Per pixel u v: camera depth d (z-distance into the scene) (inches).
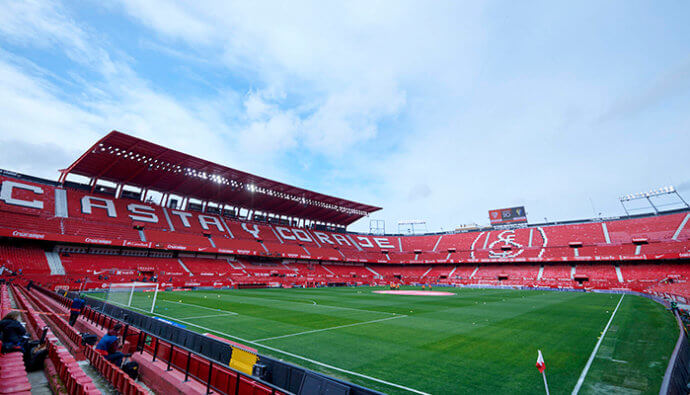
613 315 867.4
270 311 908.6
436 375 380.5
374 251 3270.2
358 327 684.1
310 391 221.1
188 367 286.8
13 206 1553.9
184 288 1676.9
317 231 3260.3
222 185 2271.2
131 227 1895.9
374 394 185.2
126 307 913.5
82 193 1973.4
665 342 531.2
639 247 2121.1
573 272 2247.8
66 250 1611.7
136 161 1772.9
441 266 2942.9
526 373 386.3
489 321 773.3
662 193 2524.6
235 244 2272.4
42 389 240.5
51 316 518.6
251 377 215.3
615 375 373.4
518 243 2755.9
